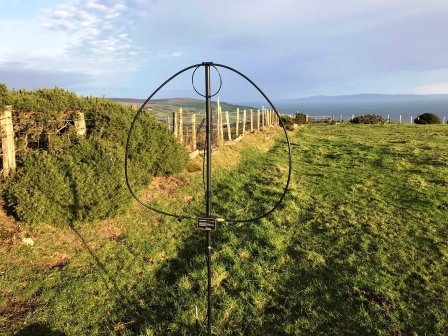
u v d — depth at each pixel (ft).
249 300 16.11
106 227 22.44
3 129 19.95
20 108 24.00
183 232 23.91
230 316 15.03
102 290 16.48
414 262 19.19
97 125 27.32
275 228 24.22
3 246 17.78
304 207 28.68
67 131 25.66
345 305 15.42
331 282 17.33
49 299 15.16
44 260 17.81
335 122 133.39
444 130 85.71
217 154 47.01
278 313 15.25
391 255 20.02
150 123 31.55
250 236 22.91
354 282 17.13
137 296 16.49
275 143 69.05
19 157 21.58
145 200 28.09
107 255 19.53
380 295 16.14
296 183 36.65
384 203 29.32
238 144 57.21
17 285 15.57
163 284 17.61
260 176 40.34
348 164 46.24
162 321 14.83
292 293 16.49
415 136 73.31
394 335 13.65
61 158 21.61
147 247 20.99
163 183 32.83
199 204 29.50
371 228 23.81
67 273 17.13
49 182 19.86
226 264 19.31
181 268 19.31
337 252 20.47
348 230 23.62
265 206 28.73
